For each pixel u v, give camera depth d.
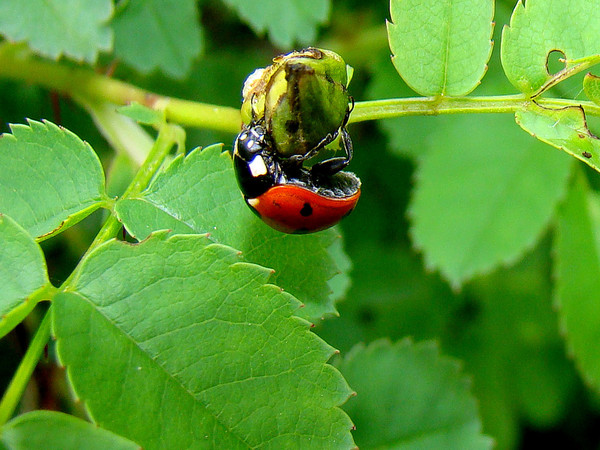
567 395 0.08
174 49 0.06
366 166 0.08
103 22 0.05
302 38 0.06
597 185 0.07
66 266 0.07
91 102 0.06
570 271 0.07
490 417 0.08
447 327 0.08
